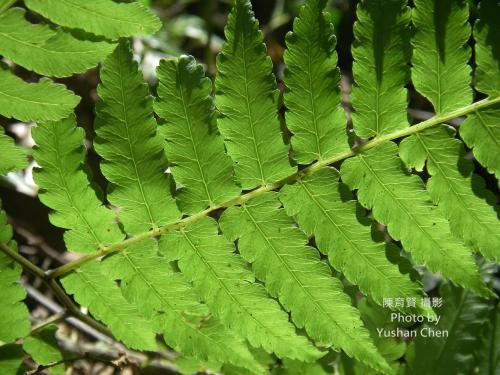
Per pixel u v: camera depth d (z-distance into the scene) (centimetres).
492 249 24
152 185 25
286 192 25
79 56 23
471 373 29
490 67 23
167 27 56
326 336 26
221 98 24
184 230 25
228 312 26
